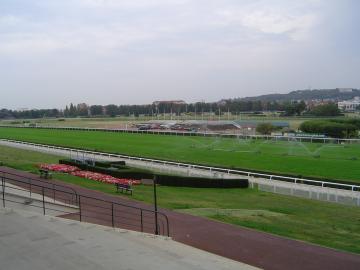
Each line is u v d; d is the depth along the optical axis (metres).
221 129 110.88
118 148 68.38
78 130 114.25
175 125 121.19
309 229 22.72
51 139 86.81
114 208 25.36
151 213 24.66
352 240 20.83
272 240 20.16
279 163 50.34
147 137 87.38
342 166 47.59
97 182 35.22
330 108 158.62
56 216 22.03
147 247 17.36
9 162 46.34
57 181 35.00
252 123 114.75
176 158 55.50
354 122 89.94
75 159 46.34
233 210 26.84
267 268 16.59
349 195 30.69
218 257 17.22
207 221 23.45
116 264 14.98
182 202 28.81
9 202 23.12
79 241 17.16
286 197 31.95
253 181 36.44
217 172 40.81
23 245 16.22
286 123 111.31
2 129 124.38
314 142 73.31
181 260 16.09
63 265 14.52
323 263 17.20
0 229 17.88
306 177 39.56
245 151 62.16
